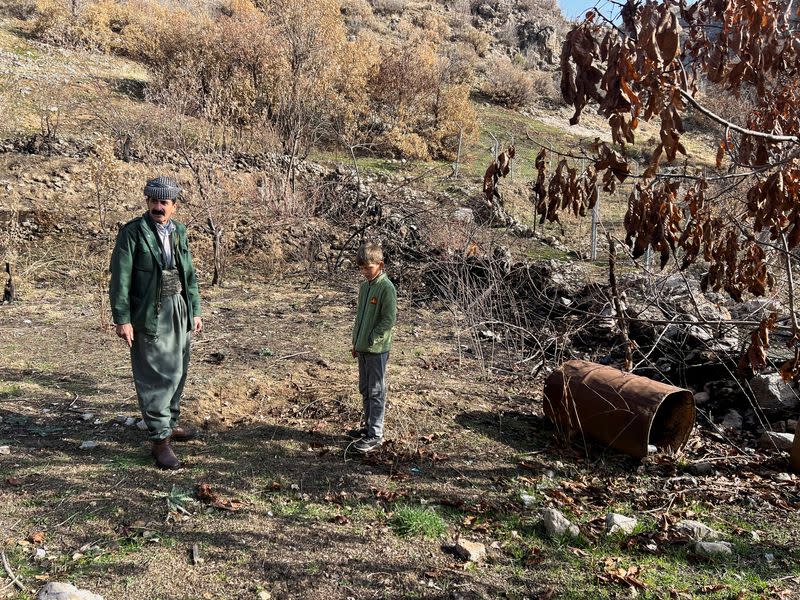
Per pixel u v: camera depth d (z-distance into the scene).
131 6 23.30
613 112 2.75
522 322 7.79
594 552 3.49
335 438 4.64
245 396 5.34
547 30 33.81
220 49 18.25
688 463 4.64
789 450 4.86
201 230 11.41
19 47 20.16
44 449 4.16
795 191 3.23
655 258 11.82
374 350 4.35
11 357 5.95
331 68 19.61
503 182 16.66
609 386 4.63
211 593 2.95
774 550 3.59
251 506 3.70
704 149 21.98
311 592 3.01
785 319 5.04
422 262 10.66
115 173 10.82
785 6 3.27
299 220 12.08
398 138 19.38
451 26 33.47
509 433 5.00
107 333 6.98
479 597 3.06
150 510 3.56
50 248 10.25
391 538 3.49
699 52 3.54
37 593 2.82
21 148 13.92
